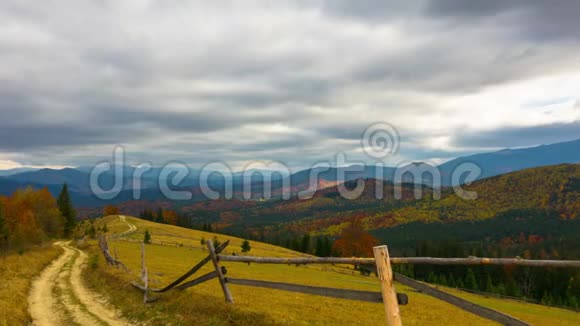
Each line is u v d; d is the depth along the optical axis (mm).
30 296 18859
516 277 95312
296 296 20172
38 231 67062
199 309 11594
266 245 123312
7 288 18297
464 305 6500
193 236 117500
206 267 41031
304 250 130125
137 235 100812
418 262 7246
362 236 114438
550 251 160875
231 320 10469
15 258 32062
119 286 18438
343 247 113188
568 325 33656
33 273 27219
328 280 48219
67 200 113125
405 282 7066
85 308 15656
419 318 19953
